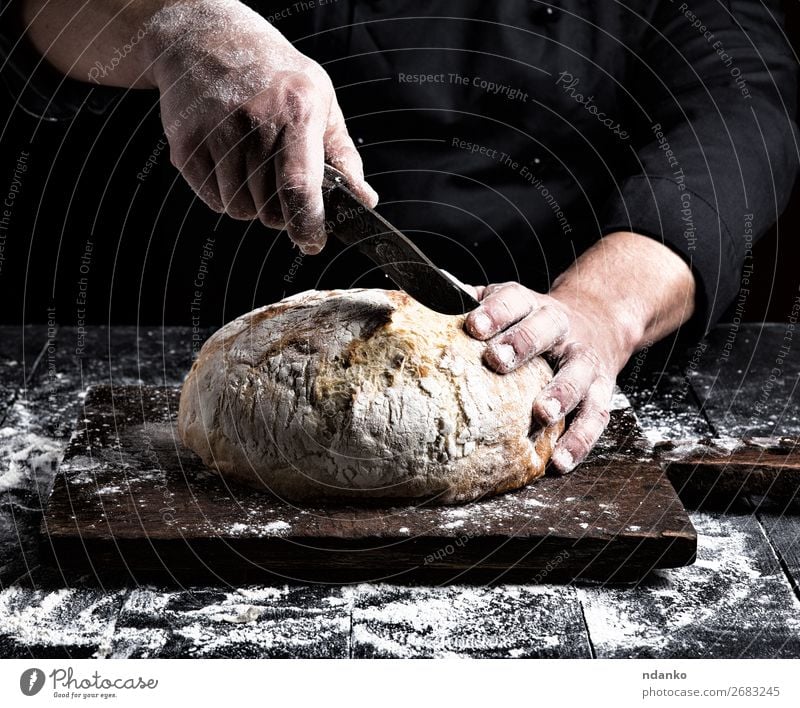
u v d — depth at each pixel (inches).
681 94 70.3
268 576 40.4
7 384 63.5
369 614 38.5
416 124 68.8
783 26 77.6
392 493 43.1
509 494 44.8
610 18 69.0
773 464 47.0
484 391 44.1
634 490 45.0
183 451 49.4
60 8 50.6
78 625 37.7
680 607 39.2
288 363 44.6
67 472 46.6
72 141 97.0
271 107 42.1
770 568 42.2
